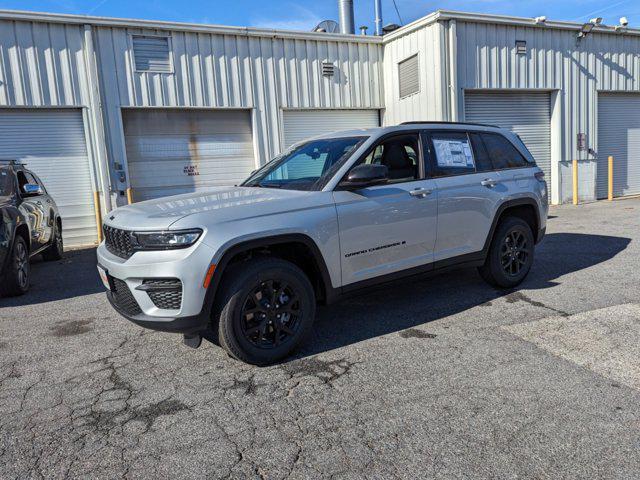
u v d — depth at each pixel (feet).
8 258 19.84
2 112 34.19
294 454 8.87
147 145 37.78
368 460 8.61
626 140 51.65
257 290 12.36
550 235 30.22
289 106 41.45
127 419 10.32
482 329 14.53
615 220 35.01
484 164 17.71
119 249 12.74
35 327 16.70
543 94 46.96
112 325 16.56
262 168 17.39
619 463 8.29
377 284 14.62
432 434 9.32
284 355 12.83
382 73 45.44
